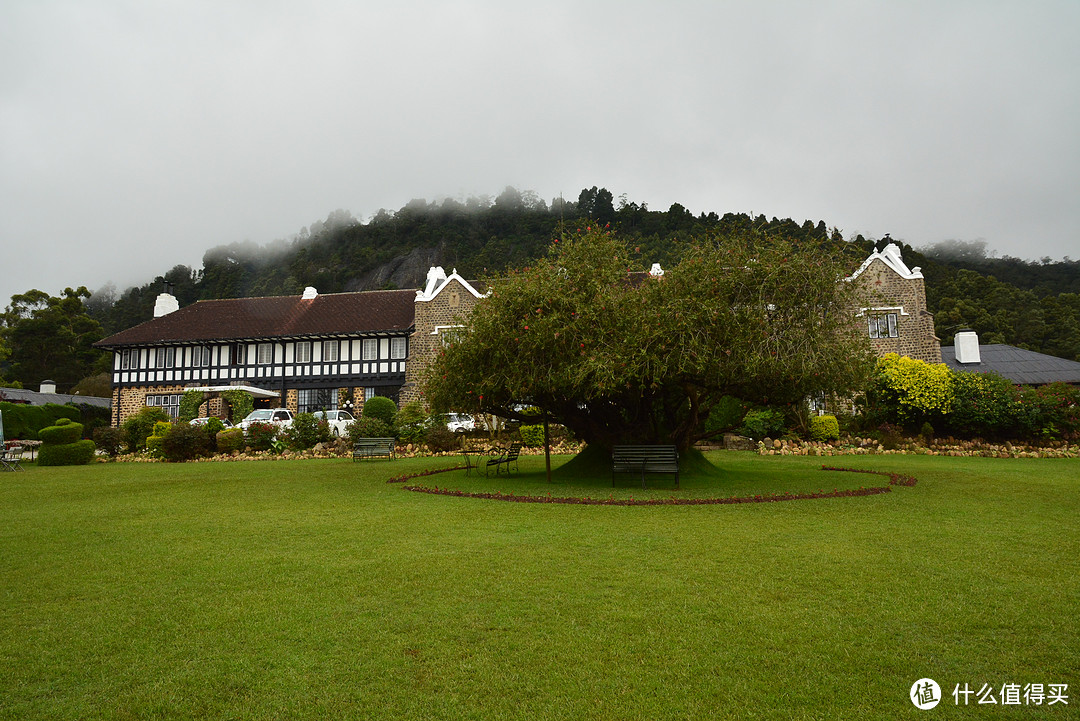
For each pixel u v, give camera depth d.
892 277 29.75
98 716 3.60
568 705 3.66
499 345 12.62
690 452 14.72
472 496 11.45
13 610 5.25
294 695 3.80
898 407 23.30
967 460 18.42
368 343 37.47
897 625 4.73
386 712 3.62
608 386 11.70
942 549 6.95
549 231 113.06
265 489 12.84
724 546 7.14
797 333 11.93
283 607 5.23
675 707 3.63
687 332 11.70
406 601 5.34
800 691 3.79
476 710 3.62
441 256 111.38
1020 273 103.81
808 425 22.70
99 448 23.12
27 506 10.73
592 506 10.28
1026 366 31.75
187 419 33.97
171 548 7.32
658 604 5.20
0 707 3.68
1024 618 4.84
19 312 62.69
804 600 5.27
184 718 3.58
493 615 4.99
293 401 37.72
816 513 9.33
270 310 41.28
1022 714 3.51
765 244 13.27
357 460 20.14
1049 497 10.79
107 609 5.25
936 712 3.54
